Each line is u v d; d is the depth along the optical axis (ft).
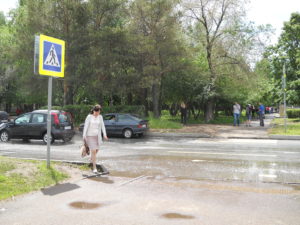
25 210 15.44
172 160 32.30
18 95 146.51
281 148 42.98
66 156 35.06
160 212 15.24
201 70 93.81
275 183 21.48
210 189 19.61
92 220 14.15
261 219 14.33
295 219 14.35
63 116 50.39
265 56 96.43
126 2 81.10
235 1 90.63
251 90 98.07
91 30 74.95
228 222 13.94
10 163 24.61
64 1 75.87
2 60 120.37
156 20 78.07
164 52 78.02
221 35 93.76
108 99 113.80
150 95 98.48
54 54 24.18
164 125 72.79
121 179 22.35
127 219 14.28
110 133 61.72
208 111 101.19
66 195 18.06
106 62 74.33
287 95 115.55
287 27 121.70
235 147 44.34
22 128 50.39
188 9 90.53
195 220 14.17
